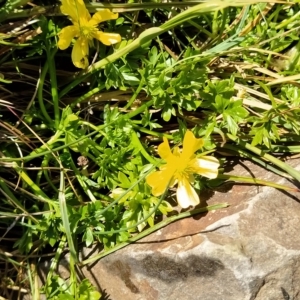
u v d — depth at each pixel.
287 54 0.17
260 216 0.14
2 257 0.15
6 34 0.15
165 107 0.15
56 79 0.16
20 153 0.15
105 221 0.15
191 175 0.14
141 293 0.14
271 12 0.17
